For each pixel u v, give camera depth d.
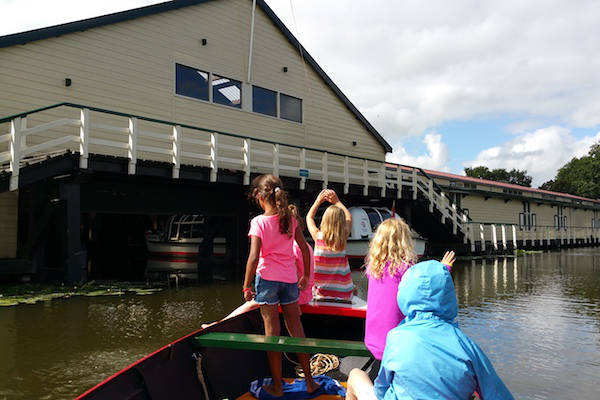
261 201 3.48
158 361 2.84
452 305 2.12
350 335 4.48
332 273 4.28
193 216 17.75
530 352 5.40
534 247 32.34
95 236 21.33
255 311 4.07
